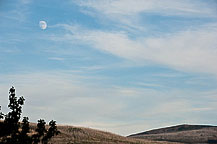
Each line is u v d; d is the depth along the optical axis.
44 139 33.75
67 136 74.25
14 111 30.14
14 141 30.06
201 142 170.50
